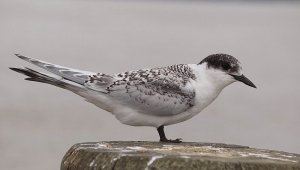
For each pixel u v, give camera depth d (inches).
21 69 251.9
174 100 261.4
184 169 196.5
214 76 266.4
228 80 267.7
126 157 201.3
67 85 256.1
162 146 229.0
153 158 199.0
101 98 261.0
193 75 267.3
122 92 260.2
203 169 196.1
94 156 208.2
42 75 253.4
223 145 244.2
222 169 196.1
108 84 260.7
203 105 268.5
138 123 266.4
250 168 197.6
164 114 262.8
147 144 235.0
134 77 263.1
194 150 221.3
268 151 230.7
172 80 263.3
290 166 200.7
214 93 269.3
